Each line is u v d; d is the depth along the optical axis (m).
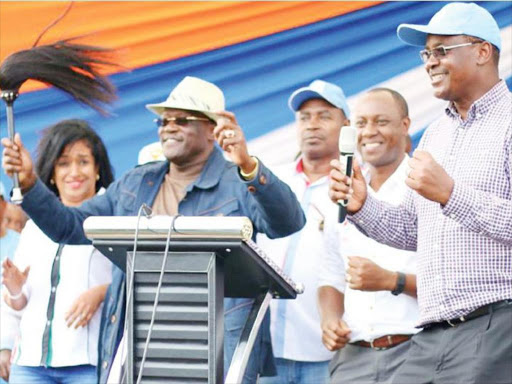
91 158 5.87
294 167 5.90
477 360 4.12
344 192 4.07
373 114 5.46
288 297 3.73
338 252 5.55
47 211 4.69
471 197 3.95
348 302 5.37
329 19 6.35
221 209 4.87
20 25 6.62
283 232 4.52
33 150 6.64
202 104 5.00
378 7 6.29
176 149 5.01
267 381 5.63
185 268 3.45
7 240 6.52
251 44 6.45
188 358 3.47
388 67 6.28
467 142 4.29
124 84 6.52
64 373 5.55
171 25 6.52
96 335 5.56
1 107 6.67
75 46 4.47
